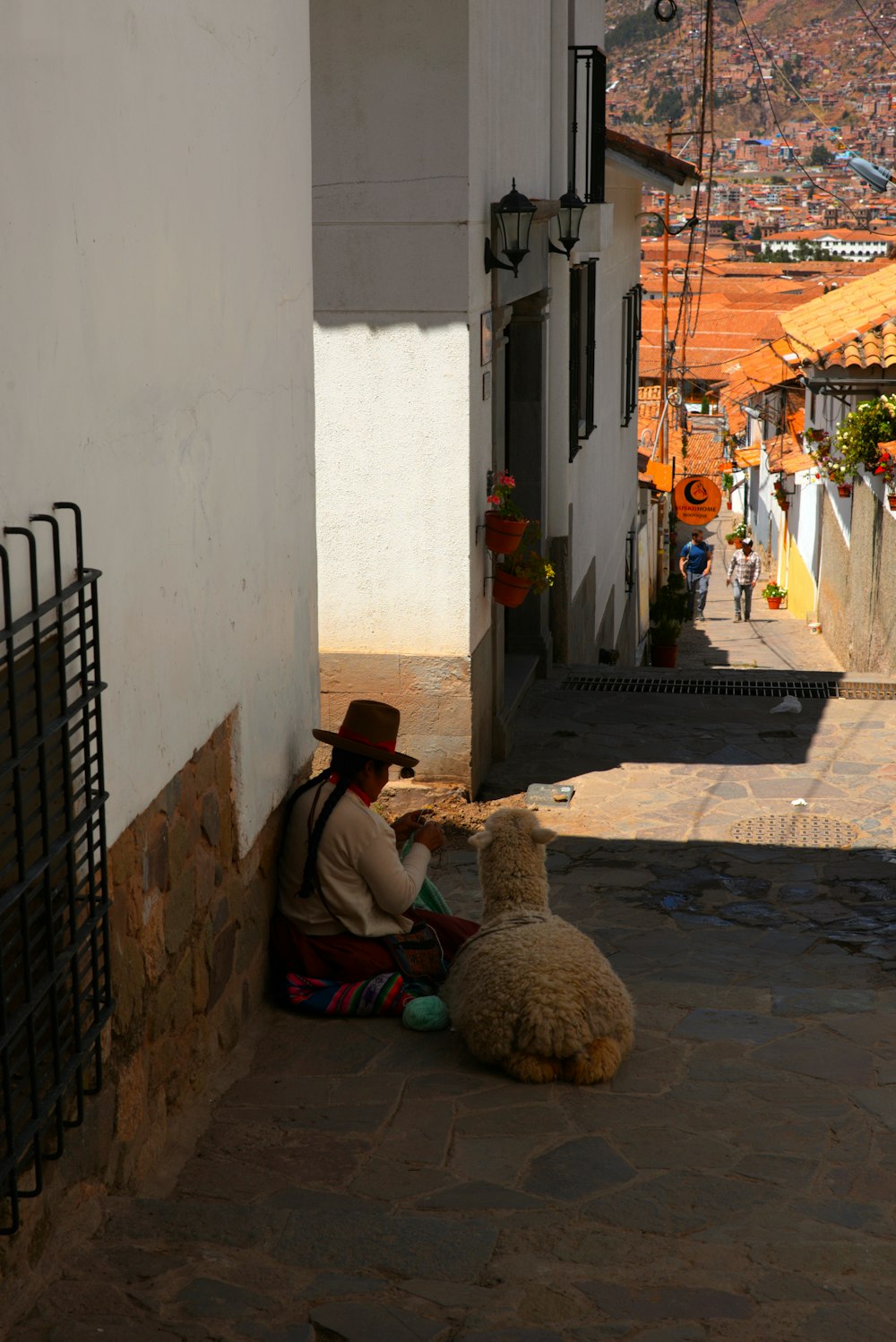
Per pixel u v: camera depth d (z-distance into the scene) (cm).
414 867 522
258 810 486
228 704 445
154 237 362
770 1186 376
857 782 904
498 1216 357
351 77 776
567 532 1217
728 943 632
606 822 833
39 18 283
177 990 401
